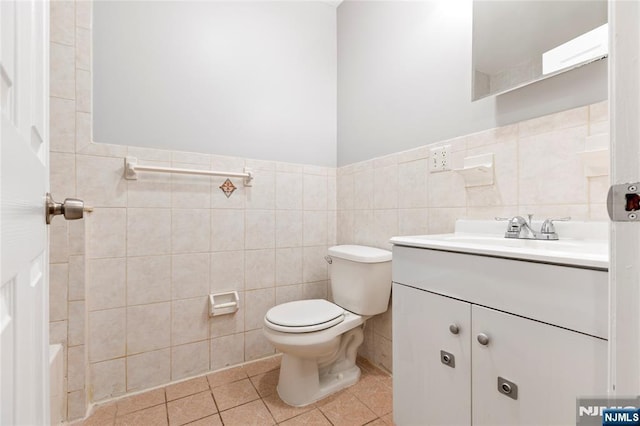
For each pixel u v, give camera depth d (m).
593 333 0.58
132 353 1.44
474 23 1.21
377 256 1.45
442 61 1.35
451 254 0.85
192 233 1.58
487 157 1.17
